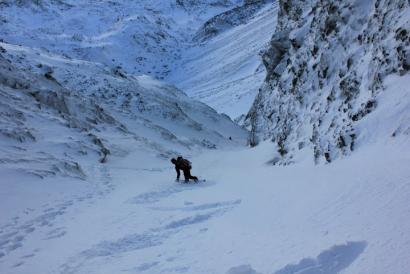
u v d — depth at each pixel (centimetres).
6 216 1214
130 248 820
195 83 17588
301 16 2969
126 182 1967
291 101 2231
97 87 6309
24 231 1059
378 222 589
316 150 1406
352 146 1166
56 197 1499
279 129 2470
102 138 3481
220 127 7500
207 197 1227
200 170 2300
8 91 3069
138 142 3772
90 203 1396
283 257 581
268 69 3850
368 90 1309
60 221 1144
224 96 13375
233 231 793
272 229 740
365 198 708
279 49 3591
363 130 1163
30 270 762
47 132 2677
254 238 712
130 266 704
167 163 3238
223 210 1012
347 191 786
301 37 2706
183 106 7531
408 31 1190
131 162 3094
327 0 2078
